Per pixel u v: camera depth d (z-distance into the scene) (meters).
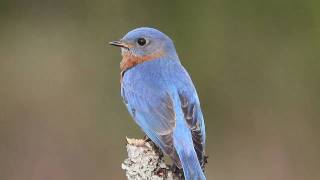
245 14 19.39
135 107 11.33
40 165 17.50
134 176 10.13
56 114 19.00
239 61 19.27
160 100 11.11
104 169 17.50
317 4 19.12
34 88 20.12
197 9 19.61
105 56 20.50
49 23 21.84
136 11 20.52
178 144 10.62
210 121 18.69
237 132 18.50
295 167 17.59
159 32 11.94
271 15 19.36
